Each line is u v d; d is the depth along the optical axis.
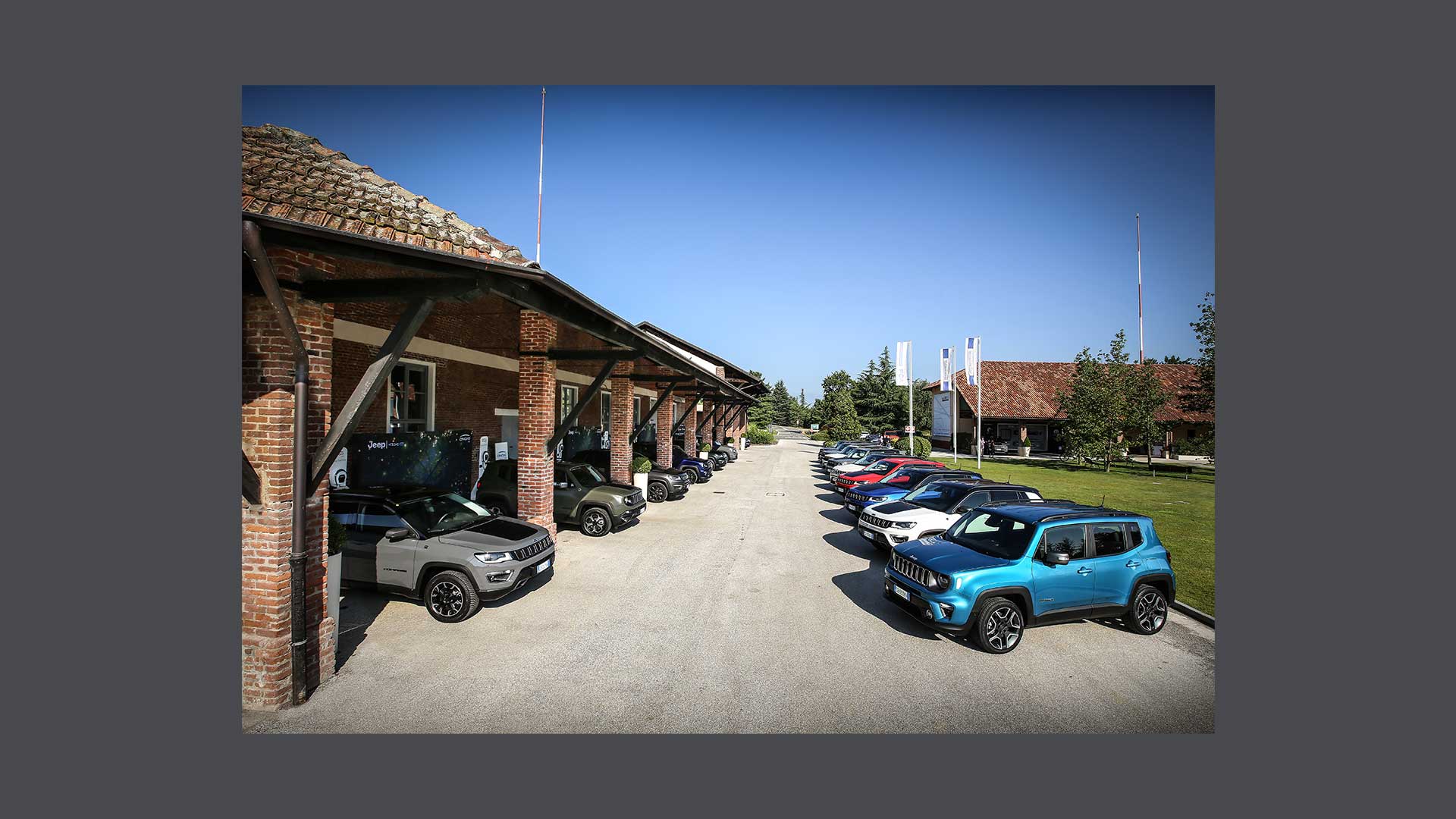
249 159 5.55
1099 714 5.59
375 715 5.34
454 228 6.30
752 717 5.43
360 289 5.71
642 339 11.23
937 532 10.20
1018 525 7.43
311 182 5.60
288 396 5.38
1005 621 6.83
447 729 5.16
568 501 12.80
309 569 5.69
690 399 24.80
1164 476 26.16
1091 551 7.27
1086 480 24.44
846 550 11.73
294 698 5.45
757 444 52.97
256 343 5.28
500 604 8.20
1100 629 7.65
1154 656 6.82
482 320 13.14
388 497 8.17
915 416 52.47
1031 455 41.88
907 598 7.21
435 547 7.53
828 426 52.34
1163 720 5.52
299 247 5.02
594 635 7.13
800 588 9.12
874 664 6.52
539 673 6.16
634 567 10.12
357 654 6.50
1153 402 27.94
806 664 6.47
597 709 5.50
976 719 5.48
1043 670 6.44
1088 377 28.62
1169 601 7.66
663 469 18.89
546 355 11.61
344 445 5.66
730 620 7.69
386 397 11.93
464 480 12.48
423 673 6.11
